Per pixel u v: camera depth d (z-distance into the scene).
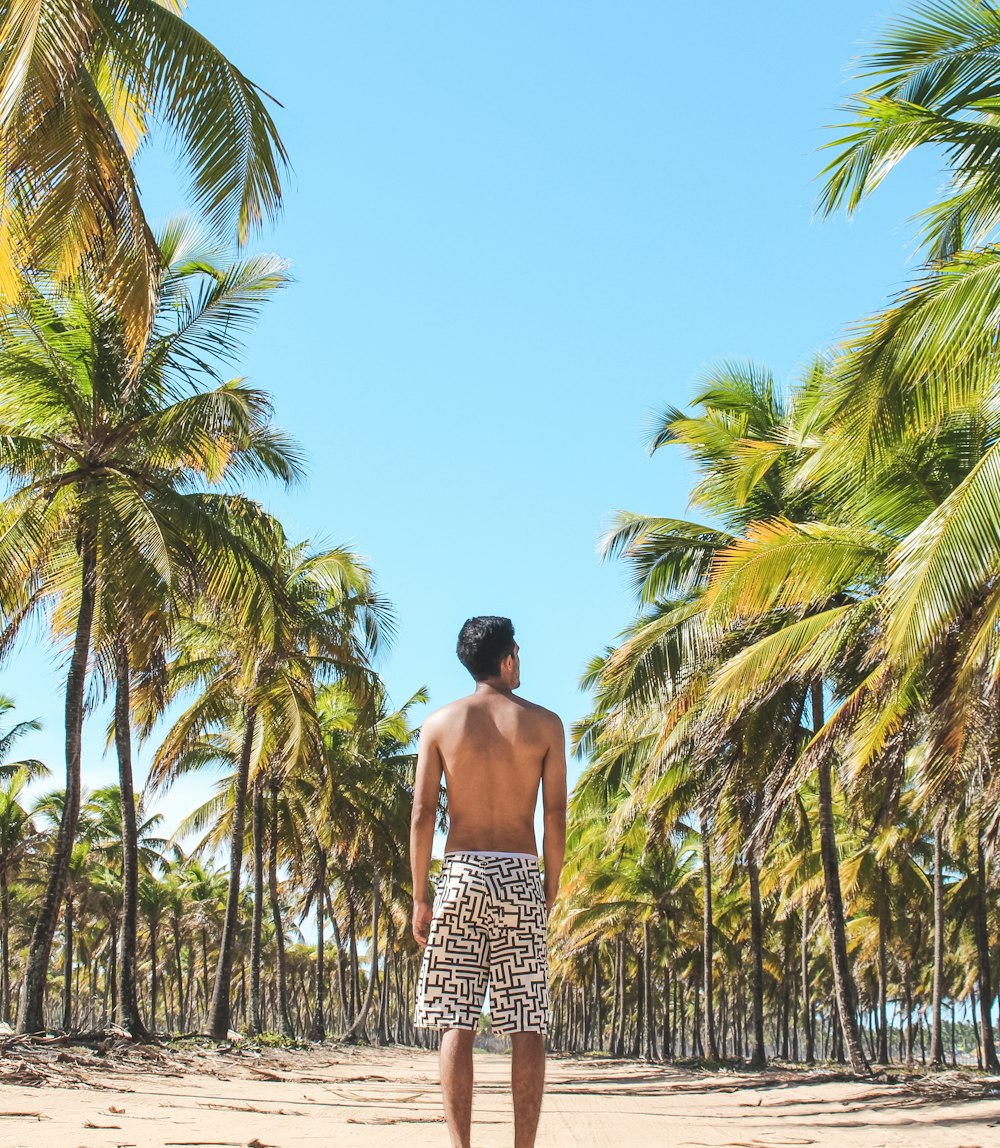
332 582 24.55
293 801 34.69
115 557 14.17
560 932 43.41
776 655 13.56
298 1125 6.55
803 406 15.16
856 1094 13.24
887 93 9.88
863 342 9.07
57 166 8.38
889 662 9.02
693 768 18.06
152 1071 12.68
